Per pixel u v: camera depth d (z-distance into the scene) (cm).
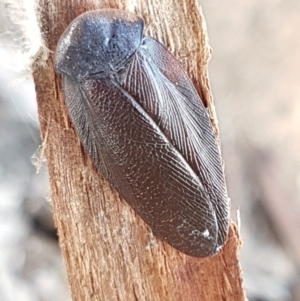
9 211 7
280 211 8
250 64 9
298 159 8
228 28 9
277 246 8
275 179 8
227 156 8
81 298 5
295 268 8
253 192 8
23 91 7
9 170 7
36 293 7
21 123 7
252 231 8
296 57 9
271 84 8
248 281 7
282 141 8
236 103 8
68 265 5
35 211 7
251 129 8
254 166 8
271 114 8
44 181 7
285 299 7
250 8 9
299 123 8
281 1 9
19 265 7
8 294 7
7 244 7
